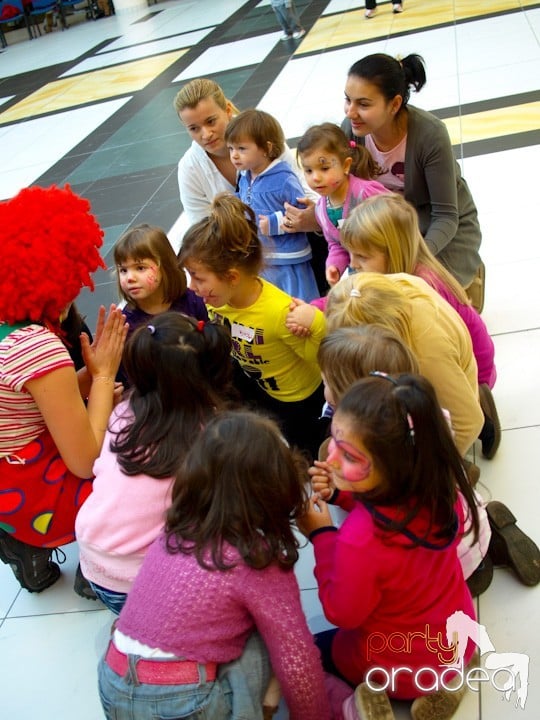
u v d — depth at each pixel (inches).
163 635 45.7
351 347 52.2
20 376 58.4
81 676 64.5
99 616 70.4
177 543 47.2
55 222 59.5
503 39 220.4
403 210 65.4
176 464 54.3
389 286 58.0
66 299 61.9
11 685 65.1
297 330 72.7
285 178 92.5
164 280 78.6
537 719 52.4
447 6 276.4
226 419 48.4
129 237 76.8
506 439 78.4
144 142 222.1
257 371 78.8
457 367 59.2
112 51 373.1
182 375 54.9
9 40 494.9
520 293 103.7
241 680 46.8
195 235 68.6
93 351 68.5
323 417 77.3
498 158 147.5
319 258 99.7
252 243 71.1
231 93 240.2
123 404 61.7
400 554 47.9
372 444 44.8
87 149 229.5
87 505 57.9
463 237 89.9
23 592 75.5
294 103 214.1
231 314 74.8
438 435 46.1
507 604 61.2
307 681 47.0
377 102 79.7
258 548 46.0
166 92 269.7
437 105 184.2
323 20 307.6
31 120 282.4
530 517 68.6
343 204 85.1
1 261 57.4
